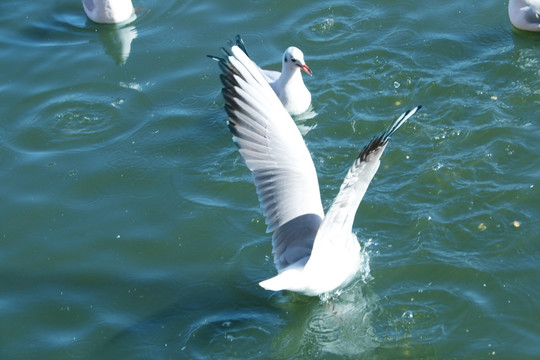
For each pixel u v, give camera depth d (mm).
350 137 13500
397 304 10664
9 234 12172
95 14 16438
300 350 10219
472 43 15211
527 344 9992
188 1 16984
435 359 9961
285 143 9453
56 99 14734
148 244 11867
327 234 8844
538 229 11477
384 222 11852
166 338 10469
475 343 10086
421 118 13617
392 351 10109
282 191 9523
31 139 13914
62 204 12633
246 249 11648
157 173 13070
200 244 11805
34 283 11391
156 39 16031
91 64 15531
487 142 12992
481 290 10734
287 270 9094
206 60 15430
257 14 16406
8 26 16656
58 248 11906
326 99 14297
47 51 15930
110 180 13008
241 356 10203
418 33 15523
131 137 13820
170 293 11109
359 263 11133
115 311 10898
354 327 10430
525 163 12547
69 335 10586
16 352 10398
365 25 15836
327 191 12477
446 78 14398
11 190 12906
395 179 12531
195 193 12648
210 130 13836
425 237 11539
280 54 15422
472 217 11766
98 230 12156
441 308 10570
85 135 13914
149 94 14719
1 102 14719
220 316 10711
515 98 13836
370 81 14555
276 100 9469
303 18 16172
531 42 15109
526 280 10805
